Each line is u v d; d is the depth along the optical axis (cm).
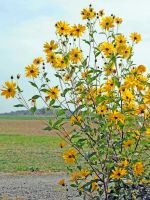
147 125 553
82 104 522
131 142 544
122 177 535
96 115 540
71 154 560
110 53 571
